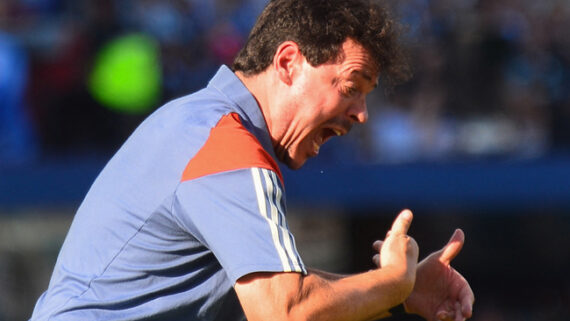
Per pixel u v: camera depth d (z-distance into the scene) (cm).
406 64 1082
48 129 3070
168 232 919
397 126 3084
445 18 3120
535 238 3400
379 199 2984
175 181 910
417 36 3052
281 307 853
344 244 3512
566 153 3020
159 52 3100
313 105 968
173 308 936
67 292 946
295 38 964
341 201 2997
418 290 1089
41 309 963
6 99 3033
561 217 3384
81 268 949
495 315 3369
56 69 3086
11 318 3541
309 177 2992
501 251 3400
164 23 3138
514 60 3145
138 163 941
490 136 3102
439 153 3070
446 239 3378
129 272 930
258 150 911
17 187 3003
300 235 3534
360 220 3478
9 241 3556
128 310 930
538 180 2972
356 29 957
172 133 932
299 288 859
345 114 981
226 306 973
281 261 859
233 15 3228
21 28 3125
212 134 916
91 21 3119
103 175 979
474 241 3412
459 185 2978
